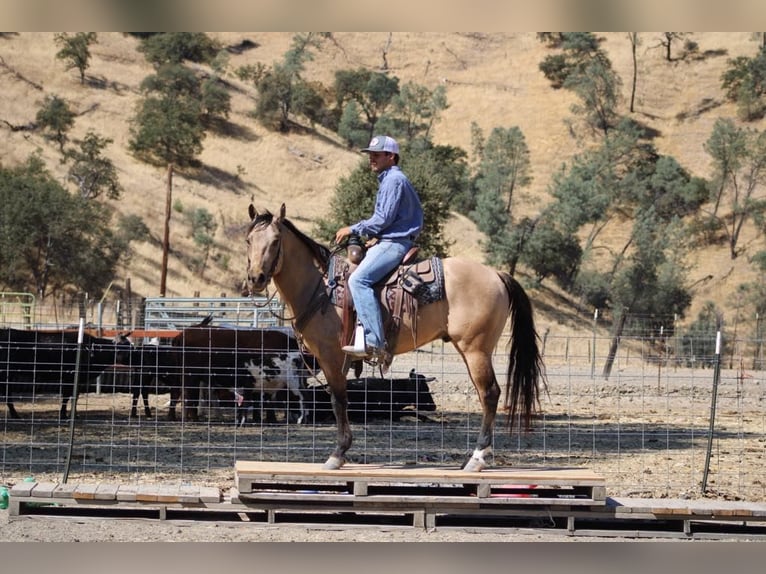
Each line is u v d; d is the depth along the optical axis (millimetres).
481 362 9680
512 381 10094
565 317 56688
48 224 54625
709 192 66188
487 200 61469
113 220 58188
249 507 9492
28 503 9766
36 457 13258
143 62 79188
